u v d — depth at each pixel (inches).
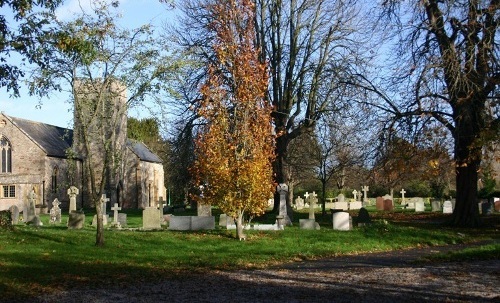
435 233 992.9
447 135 1050.1
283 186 1138.7
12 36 679.1
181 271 614.2
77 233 937.5
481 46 969.5
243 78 965.8
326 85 1453.0
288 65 1539.1
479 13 967.0
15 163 2527.1
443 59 994.1
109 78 785.6
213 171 894.4
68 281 539.8
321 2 1517.0
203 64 1315.2
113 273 589.9
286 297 456.4
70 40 688.4
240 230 901.2
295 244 845.2
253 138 917.2
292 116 1551.4
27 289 498.0
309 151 1937.7
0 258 648.4
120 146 1310.3
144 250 765.3
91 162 812.6
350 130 1411.2
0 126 2541.8
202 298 458.9
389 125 1096.8
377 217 1557.6
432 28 1034.1
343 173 2358.5
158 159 3107.8
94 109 821.2
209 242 852.6
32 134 2576.3
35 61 699.4
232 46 1069.8
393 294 461.7
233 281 545.3
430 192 2586.1
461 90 999.6
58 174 2564.0
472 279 531.2
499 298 435.2
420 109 1045.8
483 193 2064.5
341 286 503.8
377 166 1117.1
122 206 2667.3
